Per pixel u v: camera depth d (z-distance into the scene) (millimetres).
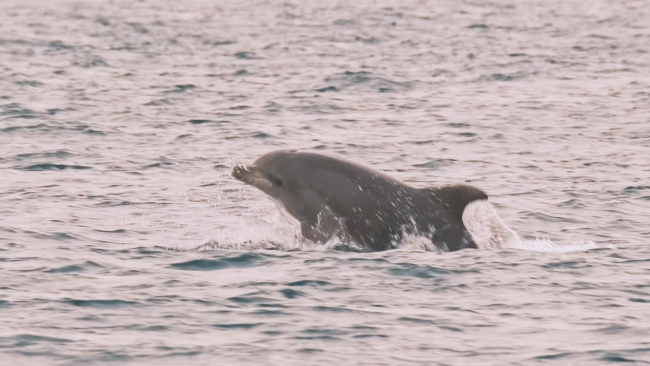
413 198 60375
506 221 70250
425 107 130375
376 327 44812
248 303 48250
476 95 141125
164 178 86062
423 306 48094
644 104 131875
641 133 110750
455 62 177875
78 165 90688
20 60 171125
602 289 51031
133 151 98312
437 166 92938
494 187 82812
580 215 72062
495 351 41750
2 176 84875
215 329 44438
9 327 44125
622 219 70875
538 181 85125
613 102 133875
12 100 128125
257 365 40188
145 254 58688
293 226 62969
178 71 162750
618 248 61062
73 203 74750
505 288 51125
